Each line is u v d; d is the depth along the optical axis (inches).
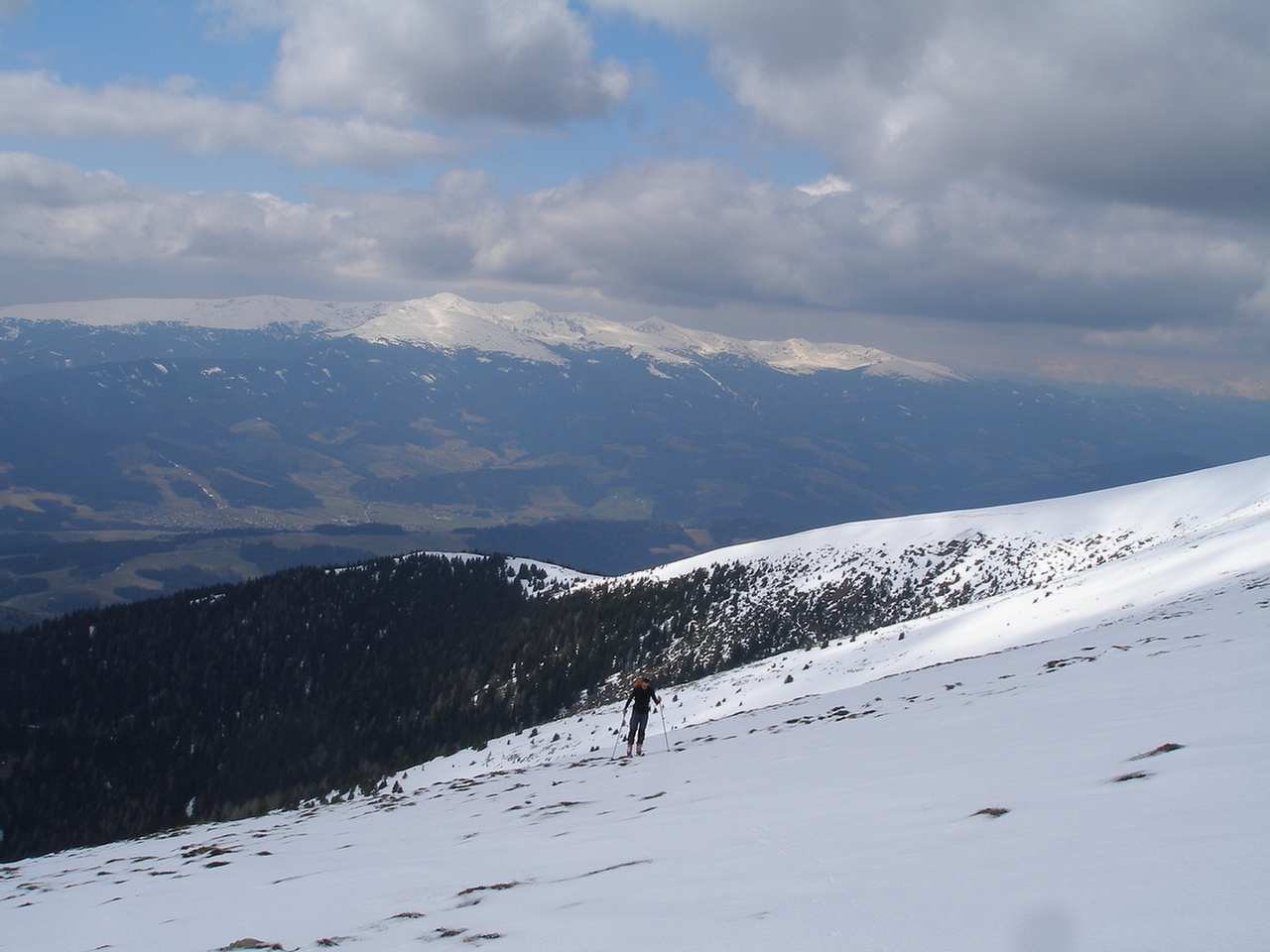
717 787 558.6
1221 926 150.6
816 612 4089.6
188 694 5251.0
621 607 4977.9
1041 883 207.2
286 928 335.9
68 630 5816.9
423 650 5502.0
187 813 4069.9
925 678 1233.4
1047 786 332.2
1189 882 181.9
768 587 4618.6
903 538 4598.9
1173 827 232.1
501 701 4382.4
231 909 404.5
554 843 451.8
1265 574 1439.5
